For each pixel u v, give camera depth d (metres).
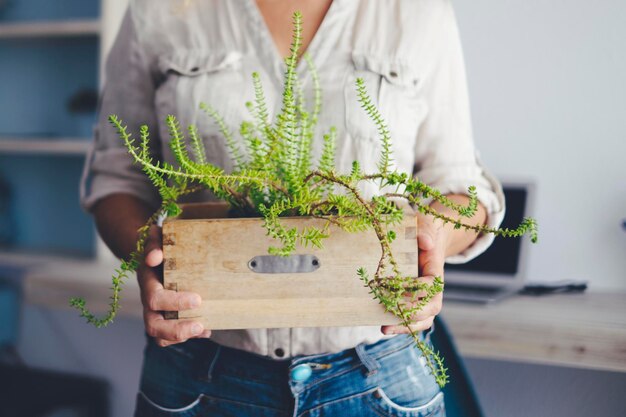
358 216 0.83
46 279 2.20
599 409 2.05
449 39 1.12
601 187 2.05
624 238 2.04
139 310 2.04
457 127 1.13
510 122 2.12
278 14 1.10
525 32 2.08
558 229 2.10
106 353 2.67
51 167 2.93
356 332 1.00
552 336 1.65
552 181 2.09
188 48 1.12
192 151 1.05
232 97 1.07
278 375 1.00
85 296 2.13
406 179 0.83
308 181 0.86
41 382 2.54
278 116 0.88
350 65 1.07
